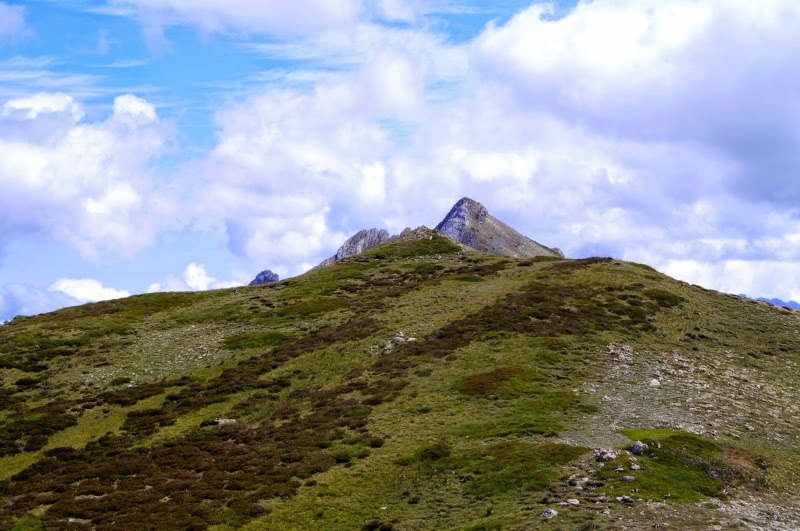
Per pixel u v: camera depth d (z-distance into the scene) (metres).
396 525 33.28
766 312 85.06
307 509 36.66
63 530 36.72
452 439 44.47
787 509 32.56
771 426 48.72
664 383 56.22
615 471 34.62
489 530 29.45
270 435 50.81
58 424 61.16
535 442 41.53
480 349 64.31
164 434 55.62
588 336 67.69
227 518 36.03
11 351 83.19
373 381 59.59
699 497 32.44
